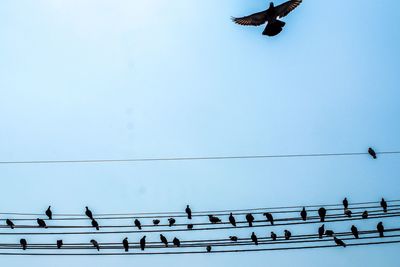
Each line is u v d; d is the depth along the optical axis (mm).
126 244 12570
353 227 12281
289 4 8562
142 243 12586
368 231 12242
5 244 12258
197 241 12625
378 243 12172
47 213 12742
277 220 12688
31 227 12617
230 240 12602
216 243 12562
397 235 12188
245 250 12492
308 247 12281
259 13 8719
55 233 12633
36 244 12352
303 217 12695
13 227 12562
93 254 12469
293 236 12453
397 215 12375
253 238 12438
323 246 12297
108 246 12602
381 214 12461
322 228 12742
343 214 12648
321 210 12734
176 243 12695
